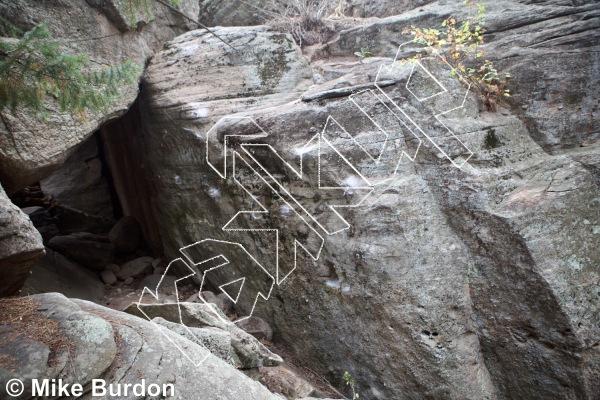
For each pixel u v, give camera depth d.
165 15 6.07
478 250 3.95
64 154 4.44
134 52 5.45
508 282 3.81
